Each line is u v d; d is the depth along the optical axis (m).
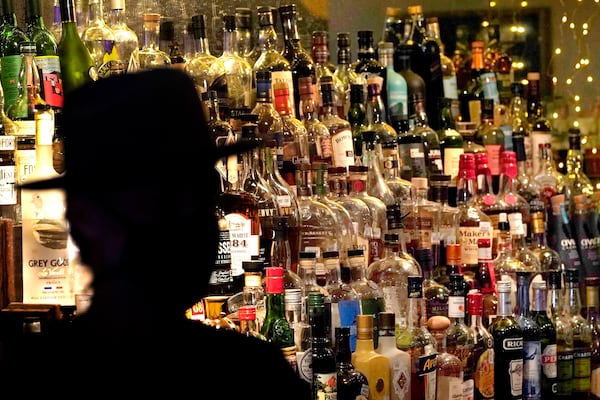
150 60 3.50
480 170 4.02
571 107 5.12
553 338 3.86
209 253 1.80
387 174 3.76
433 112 4.29
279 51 4.14
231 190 3.23
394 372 3.15
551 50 5.13
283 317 2.92
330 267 3.24
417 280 3.27
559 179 4.51
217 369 1.76
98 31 3.47
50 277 2.88
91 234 1.74
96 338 1.72
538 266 3.98
